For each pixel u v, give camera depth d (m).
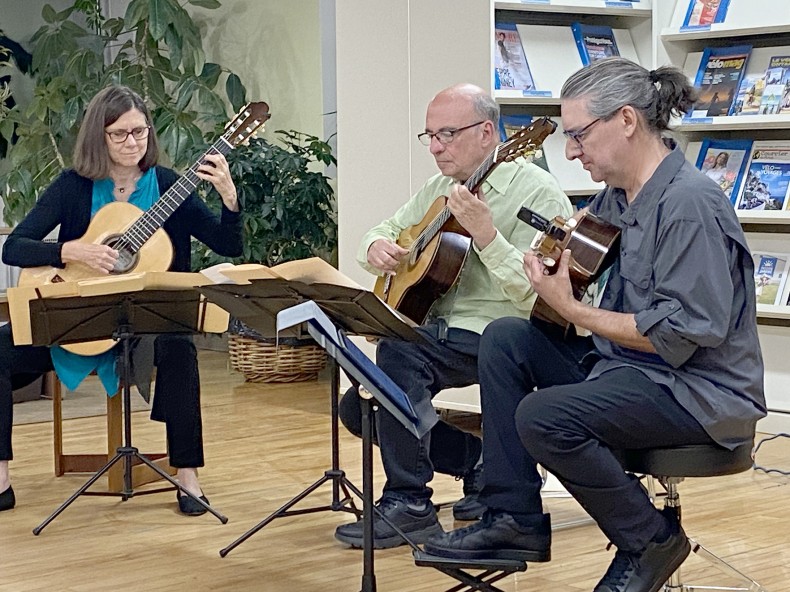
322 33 6.21
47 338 3.17
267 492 3.67
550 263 2.33
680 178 2.26
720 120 4.43
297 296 2.53
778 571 2.81
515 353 2.44
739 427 2.25
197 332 3.26
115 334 3.24
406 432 3.05
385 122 4.73
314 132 6.48
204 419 4.90
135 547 3.11
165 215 3.44
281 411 5.05
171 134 6.29
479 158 3.01
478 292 3.11
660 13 4.67
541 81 4.47
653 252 2.26
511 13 4.62
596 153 2.30
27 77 7.68
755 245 4.57
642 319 2.19
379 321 2.46
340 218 4.99
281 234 5.80
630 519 2.26
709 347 2.20
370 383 2.13
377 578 2.80
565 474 2.26
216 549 3.08
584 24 4.78
